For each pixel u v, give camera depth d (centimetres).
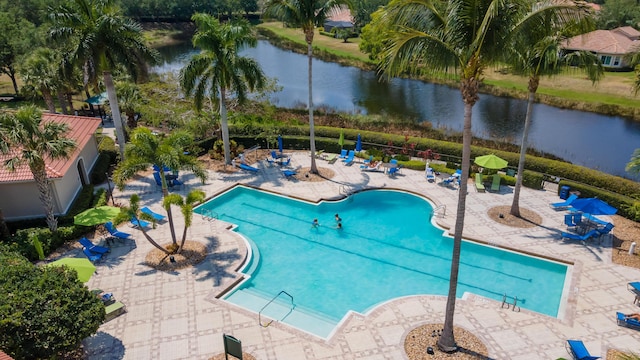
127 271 2111
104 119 4694
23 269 1566
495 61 1270
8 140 2212
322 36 11088
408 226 2636
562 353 1606
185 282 2034
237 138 3822
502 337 1686
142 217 2142
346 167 3434
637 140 4516
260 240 2484
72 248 2325
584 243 2356
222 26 3134
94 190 3003
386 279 2141
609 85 6038
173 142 2220
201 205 2841
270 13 2944
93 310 1531
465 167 1378
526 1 1238
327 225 2645
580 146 4341
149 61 3241
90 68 3012
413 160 3541
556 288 2061
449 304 1538
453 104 5812
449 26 1263
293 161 3550
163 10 11712
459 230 1430
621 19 8050
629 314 1791
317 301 1980
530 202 2839
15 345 1348
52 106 4169
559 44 2169
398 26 1321
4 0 6931
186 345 1652
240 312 1841
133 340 1677
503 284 2094
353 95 6278
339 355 1600
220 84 3183
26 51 5244
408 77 7244
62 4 3006
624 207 2622
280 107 5178
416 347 1633
